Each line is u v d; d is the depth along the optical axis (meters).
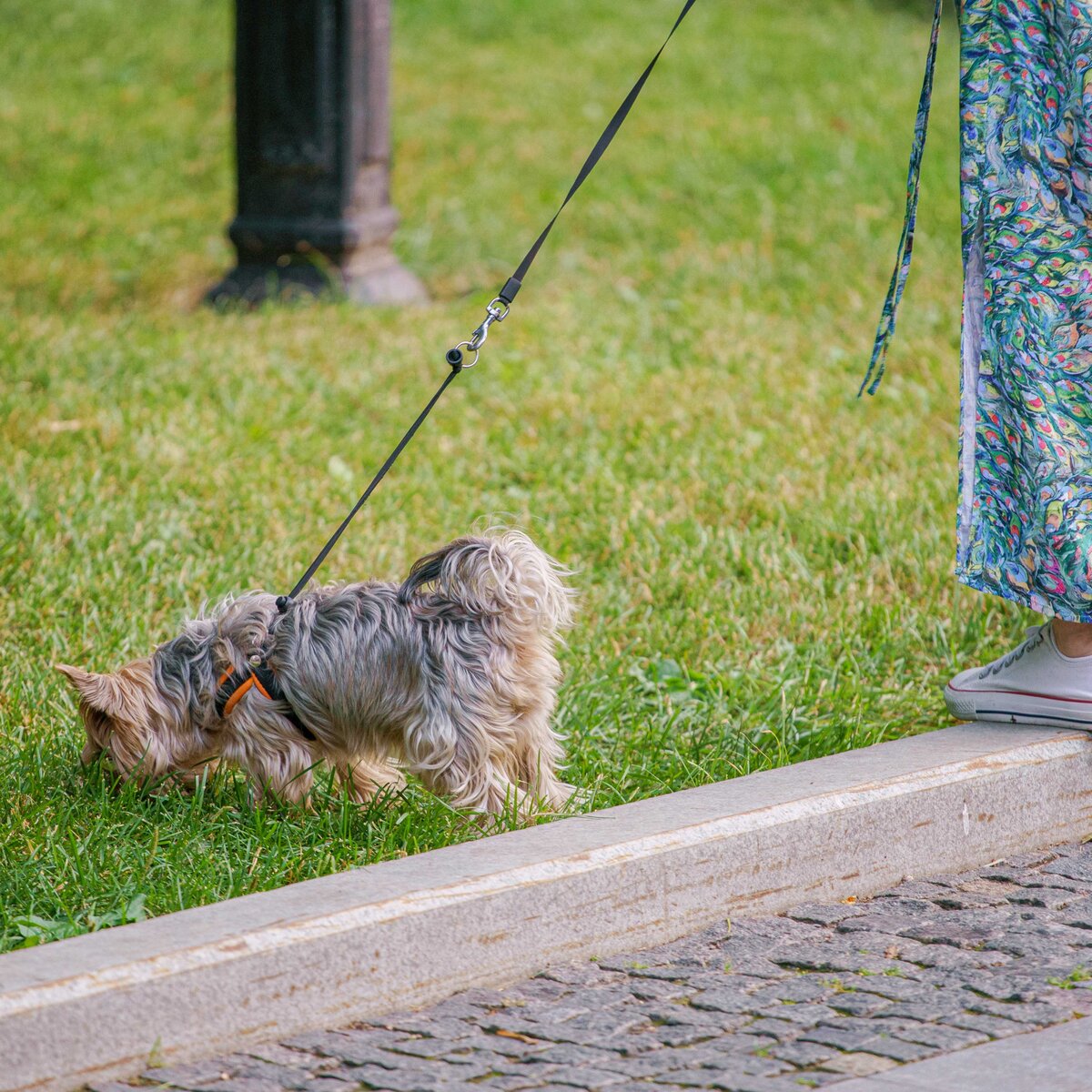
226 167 21.92
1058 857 6.18
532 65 26.52
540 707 6.40
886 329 6.72
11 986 4.32
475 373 13.38
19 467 10.77
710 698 7.78
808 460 11.12
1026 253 6.26
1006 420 6.30
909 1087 4.27
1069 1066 4.37
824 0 30.84
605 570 9.48
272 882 5.71
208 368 13.40
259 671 6.50
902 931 5.42
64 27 28.69
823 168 20.09
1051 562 6.19
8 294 16.17
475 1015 4.84
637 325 14.84
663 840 5.38
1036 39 6.24
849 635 8.45
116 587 8.94
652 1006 4.87
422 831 6.16
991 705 6.56
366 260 16.31
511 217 19.22
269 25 15.67
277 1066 4.51
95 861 5.81
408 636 6.33
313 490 10.63
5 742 7.00
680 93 24.38
